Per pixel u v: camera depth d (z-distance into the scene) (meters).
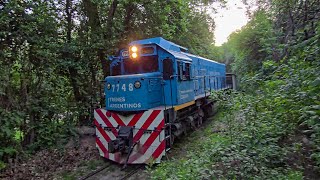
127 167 7.09
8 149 7.21
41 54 8.54
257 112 6.19
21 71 8.45
